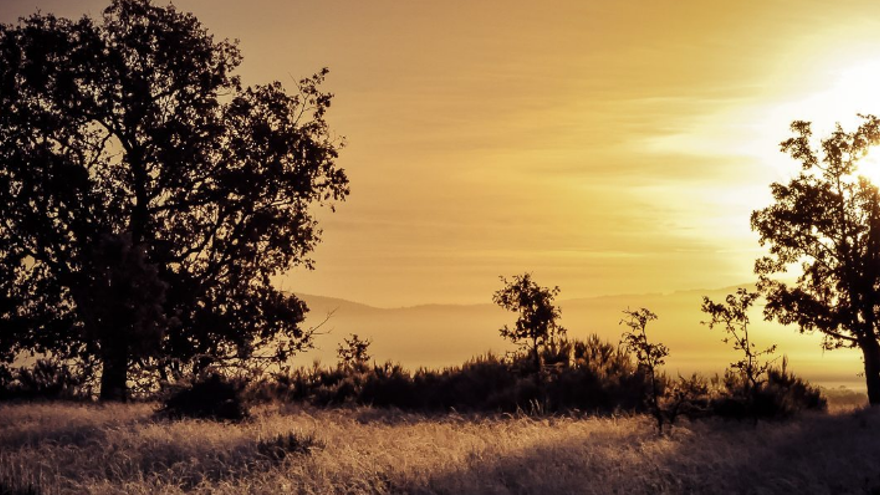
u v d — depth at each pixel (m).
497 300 28.30
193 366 24.36
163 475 12.38
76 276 30.17
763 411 21.83
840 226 30.62
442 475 12.45
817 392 25.52
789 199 31.72
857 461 13.80
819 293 31.23
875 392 30.05
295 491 11.50
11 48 31.09
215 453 13.78
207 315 31.22
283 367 30.56
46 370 27.02
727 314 21.75
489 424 19.73
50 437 15.66
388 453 13.92
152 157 31.52
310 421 19.58
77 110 31.31
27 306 30.84
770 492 11.76
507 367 27.64
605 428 18.56
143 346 25.22
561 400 24.31
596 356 28.11
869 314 30.23
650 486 12.23
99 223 30.91
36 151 30.55
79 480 12.12
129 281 25.69
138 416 19.25
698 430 18.91
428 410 25.69
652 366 19.08
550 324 27.98
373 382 27.33
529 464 13.12
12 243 30.94
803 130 31.55
